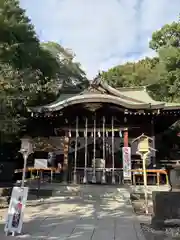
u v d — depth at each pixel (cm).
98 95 1341
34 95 1473
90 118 1463
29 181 1292
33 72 1444
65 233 540
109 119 1452
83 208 816
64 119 1492
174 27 2636
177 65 2333
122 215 722
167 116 1484
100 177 1334
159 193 608
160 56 2520
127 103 1334
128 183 1231
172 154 1994
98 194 1052
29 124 1557
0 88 1047
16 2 1587
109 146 1614
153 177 1292
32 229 568
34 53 1714
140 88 1850
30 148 777
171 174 652
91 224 621
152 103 1444
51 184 1205
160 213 595
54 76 2027
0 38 1310
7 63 1135
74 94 1841
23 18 1706
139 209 793
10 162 1401
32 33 1753
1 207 819
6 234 517
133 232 549
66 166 1375
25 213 736
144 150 796
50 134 1570
